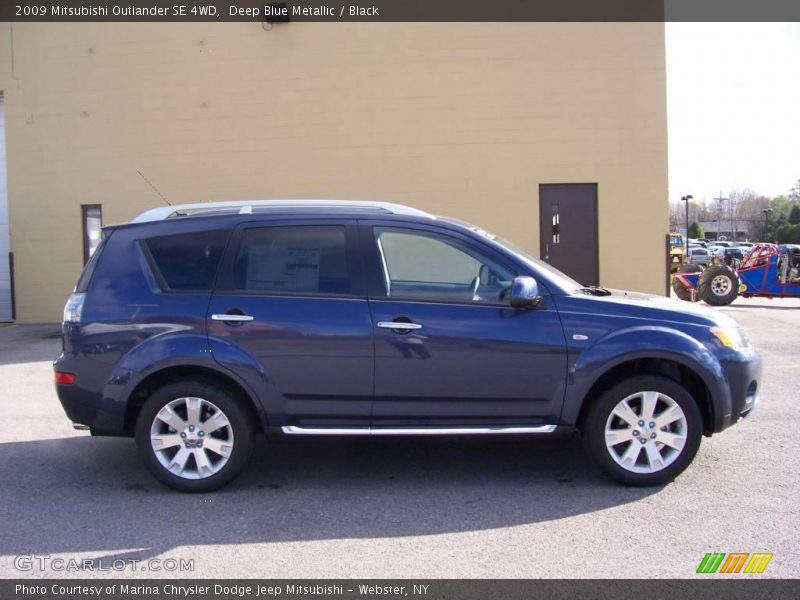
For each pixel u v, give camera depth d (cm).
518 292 493
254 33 1356
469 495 507
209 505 493
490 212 1334
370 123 1345
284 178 1364
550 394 505
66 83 1394
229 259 520
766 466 550
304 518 470
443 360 502
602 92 1312
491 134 1328
